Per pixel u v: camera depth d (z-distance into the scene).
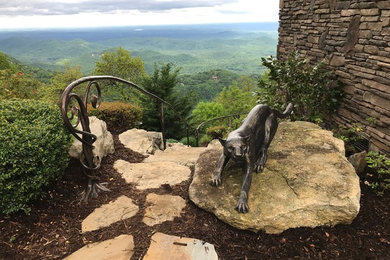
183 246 2.16
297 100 5.28
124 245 2.16
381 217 2.60
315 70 5.11
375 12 4.05
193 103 15.23
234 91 31.52
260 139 2.83
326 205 2.35
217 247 2.18
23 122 2.63
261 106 3.06
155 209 2.60
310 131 3.70
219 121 17.45
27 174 2.37
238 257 2.11
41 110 2.93
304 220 2.37
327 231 2.37
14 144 2.30
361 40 4.41
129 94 24.50
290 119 5.36
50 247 2.14
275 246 2.23
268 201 2.43
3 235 2.20
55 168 2.57
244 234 2.34
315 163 2.89
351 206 2.34
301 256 2.14
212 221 2.46
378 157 3.57
